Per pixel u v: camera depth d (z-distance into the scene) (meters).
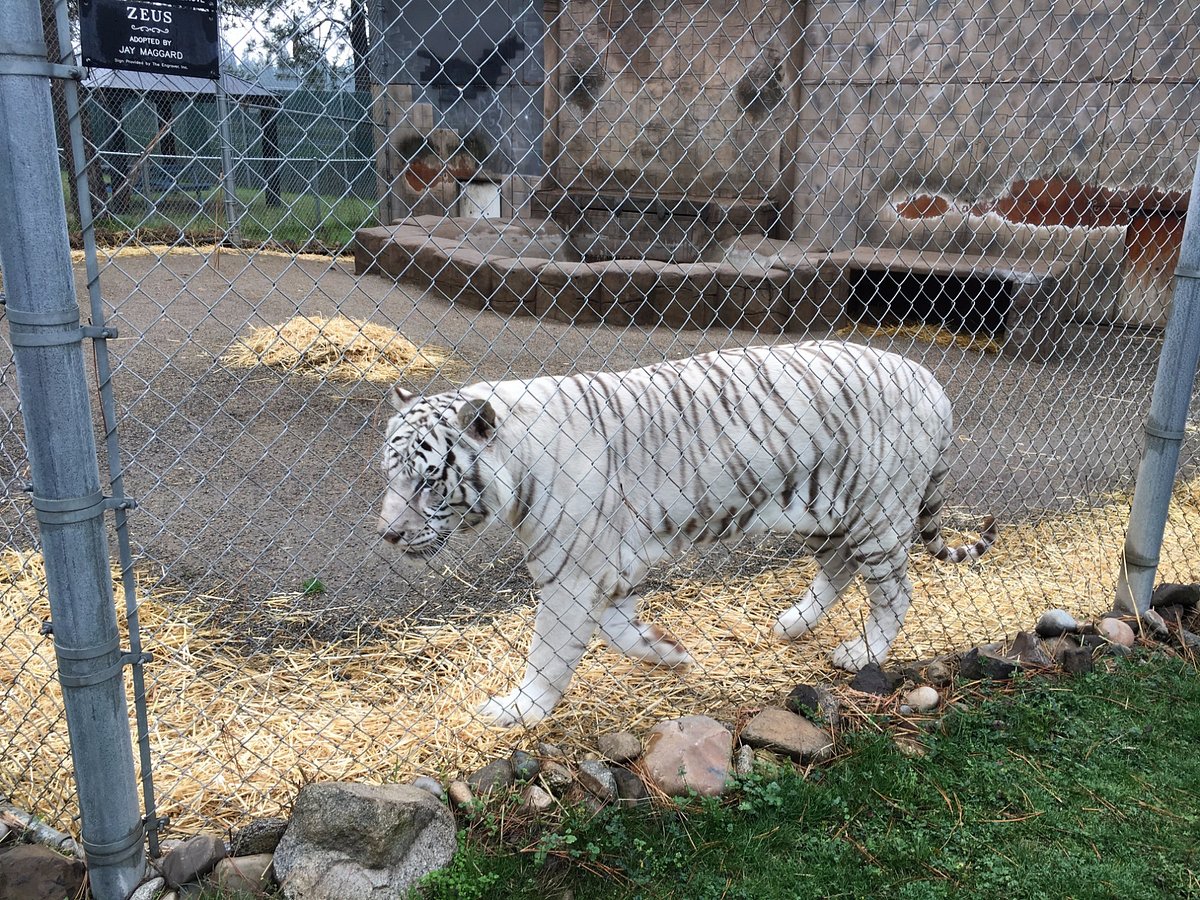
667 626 3.93
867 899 2.55
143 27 1.91
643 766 2.91
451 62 15.53
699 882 2.57
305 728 3.11
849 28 10.59
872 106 11.30
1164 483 3.81
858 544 3.60
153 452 6.00
